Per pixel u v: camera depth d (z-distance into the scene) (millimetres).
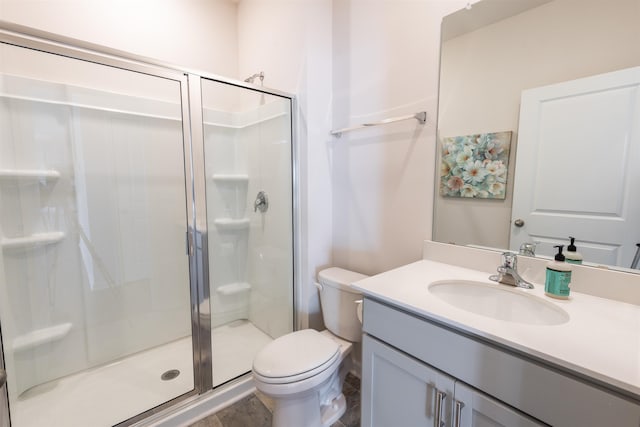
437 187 1399
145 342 1993
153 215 1982
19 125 1551
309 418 1258
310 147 1820
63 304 1724
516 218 1157
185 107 1724
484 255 1239
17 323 1560
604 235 966
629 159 908
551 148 1057
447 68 1325
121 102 1822
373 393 1084
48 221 1662
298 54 1818
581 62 976
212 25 2295
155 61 1531
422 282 1117
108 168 1823
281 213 2029
